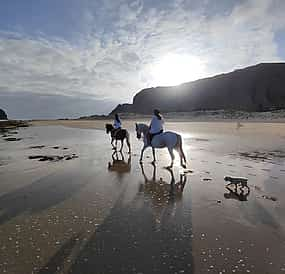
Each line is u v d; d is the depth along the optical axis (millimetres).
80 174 9891
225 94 120812
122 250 4473
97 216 5918
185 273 3850
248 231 5129
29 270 3936
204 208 6352
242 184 7398
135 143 19844
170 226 5395
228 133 26719
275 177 9094
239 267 3982
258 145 17500
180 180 8859
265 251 4410
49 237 4945
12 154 14867
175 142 10805
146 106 147125
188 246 4594
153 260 4172
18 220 5734
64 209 6352
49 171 10422
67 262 4133
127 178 9227
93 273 3857
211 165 11156
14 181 8914
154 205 6590
